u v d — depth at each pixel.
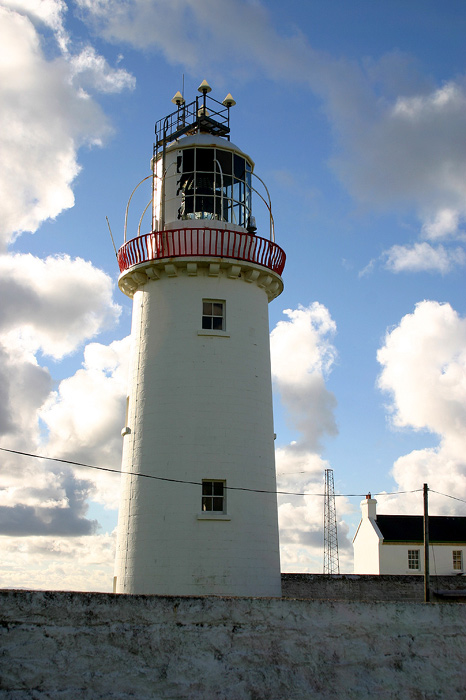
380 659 14.27
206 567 20.91
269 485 22.72
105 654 12.50
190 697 12.79
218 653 13.20
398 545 61.00
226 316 23.52
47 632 12.26
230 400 22.64
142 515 21.77
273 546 22.27
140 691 12.55
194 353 22.89
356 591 28.72
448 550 61.31
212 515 21.33
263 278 24.30
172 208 25.02
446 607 15.10
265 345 24.27
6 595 12.17
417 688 14.36
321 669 13.80
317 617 14.09
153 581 20.98
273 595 21.73
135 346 24.08
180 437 22.06
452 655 14.84
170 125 27.52
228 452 22.09
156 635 12.91
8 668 11.91
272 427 23.78
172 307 23.52
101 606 12.70
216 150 25.31
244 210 25.64
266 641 13.58
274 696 13.30
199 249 23.38
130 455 22.84
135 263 24.20
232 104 27.72
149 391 22.95
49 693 12.02
